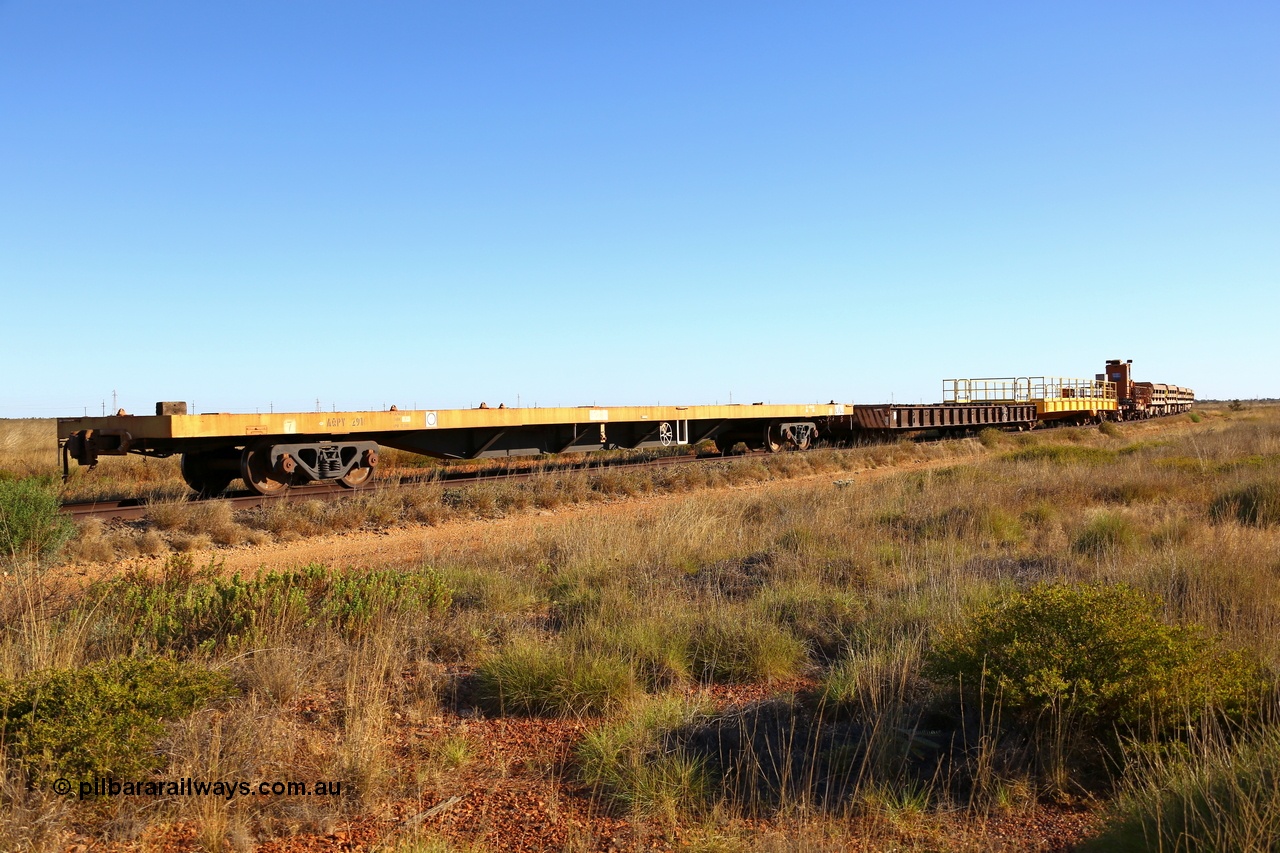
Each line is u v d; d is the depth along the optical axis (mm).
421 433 19375
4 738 4426
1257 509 12461
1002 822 4219
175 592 7637
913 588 8062
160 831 4039
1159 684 4848
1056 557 9680
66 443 15938
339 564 10594
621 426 24328
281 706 5520
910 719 5324
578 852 3916
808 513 13133
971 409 38844
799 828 4039
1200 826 3592
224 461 16188
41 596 7023
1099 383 56156
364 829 4160
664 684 6242
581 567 9328
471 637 7016
